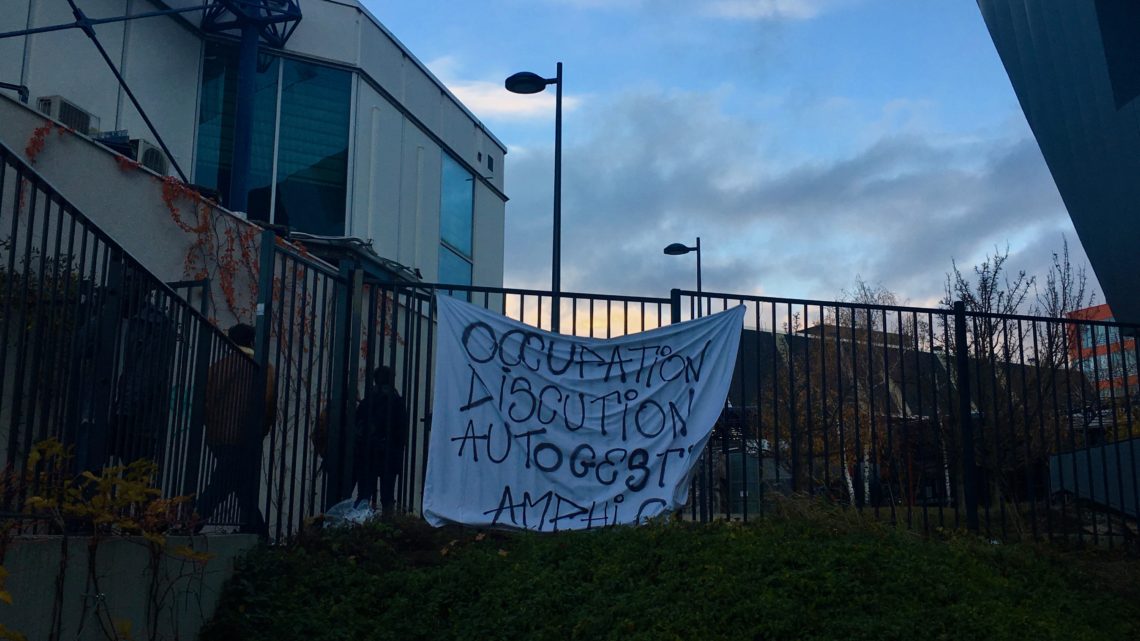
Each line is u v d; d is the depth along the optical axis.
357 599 6.49
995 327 12.18
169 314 5.93
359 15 18.09
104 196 10.12
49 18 13.80
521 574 6.68
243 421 7.15
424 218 20.23
